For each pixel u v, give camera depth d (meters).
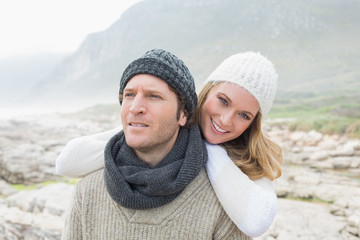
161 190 1.33
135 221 1.44
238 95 1.67
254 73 1.67
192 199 1.47
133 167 1.41
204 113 1.81
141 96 1.32
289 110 24.09
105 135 1.95
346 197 5.48
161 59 1.36
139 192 1.37
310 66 96.88
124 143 1.52
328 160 9.58
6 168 10.05
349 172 8.34
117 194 1.37
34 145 12.80
